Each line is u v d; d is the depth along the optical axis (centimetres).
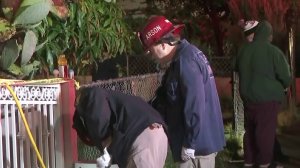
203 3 1341
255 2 959
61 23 482
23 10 383
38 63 439
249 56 725
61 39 490
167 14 1331
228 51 1352
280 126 1034
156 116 357
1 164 361
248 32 742
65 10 450
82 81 646
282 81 722
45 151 391
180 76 427
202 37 1355
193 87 423
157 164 346
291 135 1009
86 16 510
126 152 344
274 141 744
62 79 400
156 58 443
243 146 786
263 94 715
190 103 422
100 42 526
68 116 397
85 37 514
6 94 364
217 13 1345
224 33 1342
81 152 482
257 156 732
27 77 421
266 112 720
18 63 406
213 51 1358
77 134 377
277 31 1020
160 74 797
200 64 435
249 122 736
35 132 384
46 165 391
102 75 873
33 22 389
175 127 441
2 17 395
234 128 941
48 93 391
